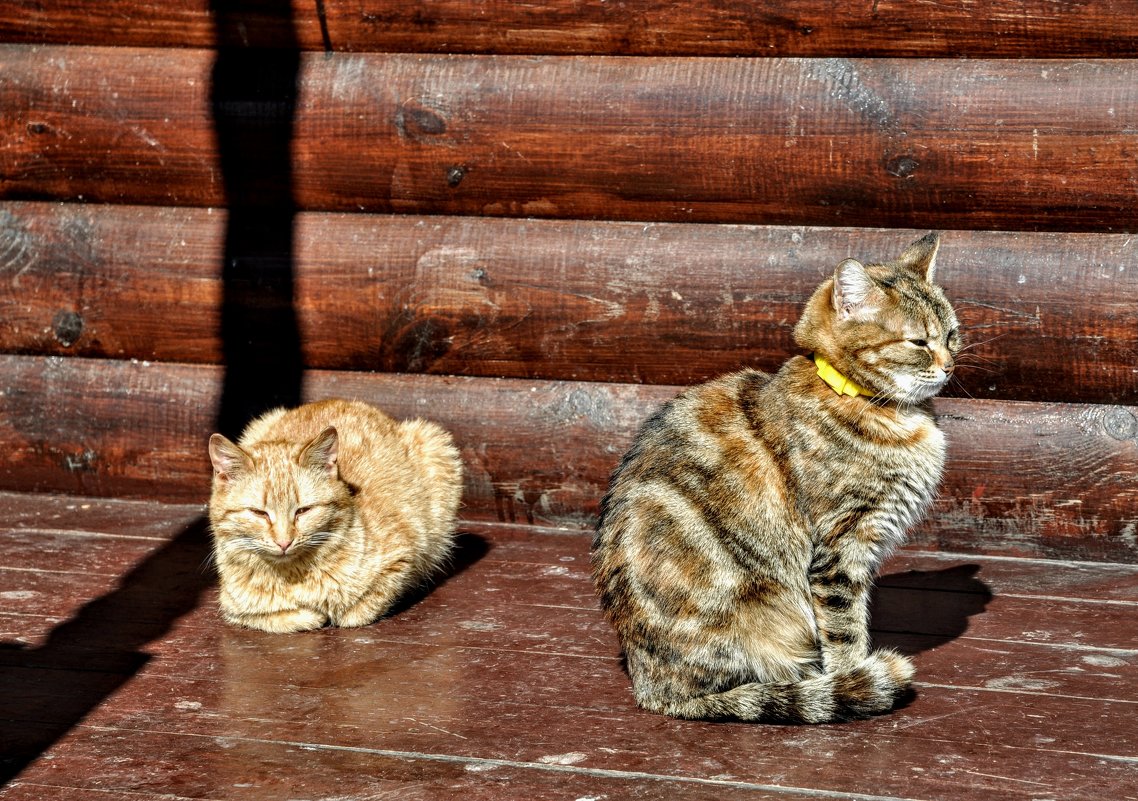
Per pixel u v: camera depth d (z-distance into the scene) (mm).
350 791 3080
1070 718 3469
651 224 5023
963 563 4777
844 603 3555
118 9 5273
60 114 5328
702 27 4844
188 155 5273
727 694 3428
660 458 3658
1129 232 4641
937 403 4832
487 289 5102
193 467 5445
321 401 4957
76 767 3209
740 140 4812
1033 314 4660
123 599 4453
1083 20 4512
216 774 3172
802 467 3582
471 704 3596
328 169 5184
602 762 3221
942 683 3721
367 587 4219
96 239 5398
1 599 4414
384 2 5055
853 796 3033
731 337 4930
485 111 5004
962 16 4613
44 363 5523
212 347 5383
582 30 4941
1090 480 4695
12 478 5598
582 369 5113
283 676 3812
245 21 5176
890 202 4766
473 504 5266
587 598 4457
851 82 4727
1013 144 4605
